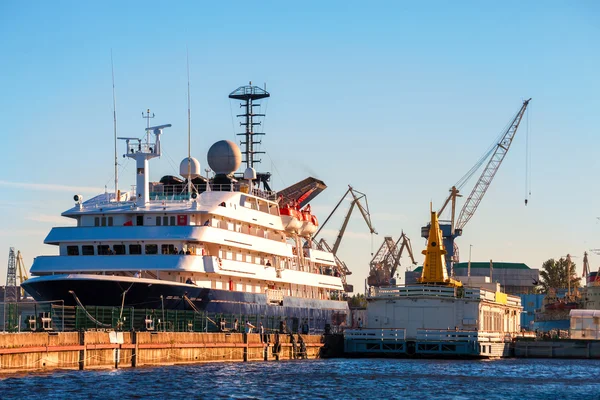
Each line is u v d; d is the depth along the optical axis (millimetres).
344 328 146625
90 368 94750
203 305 118438
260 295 131375
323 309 152000
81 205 123812
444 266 145250
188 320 114688
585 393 89312
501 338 145750
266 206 140875
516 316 174625
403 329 135250
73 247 119562
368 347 136500
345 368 111438
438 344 134500
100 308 104375
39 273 118500
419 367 115812
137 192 123375
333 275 166375
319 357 133500
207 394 81562
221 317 120250
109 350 97500
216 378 93062
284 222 143500
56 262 117875
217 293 120812
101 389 80938
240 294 126188
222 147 141500
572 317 158875
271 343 123562
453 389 90875
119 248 118625
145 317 106812
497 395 86938
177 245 117875
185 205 122562
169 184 133875
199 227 118625
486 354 137000
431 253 145125
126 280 108312
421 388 91250
